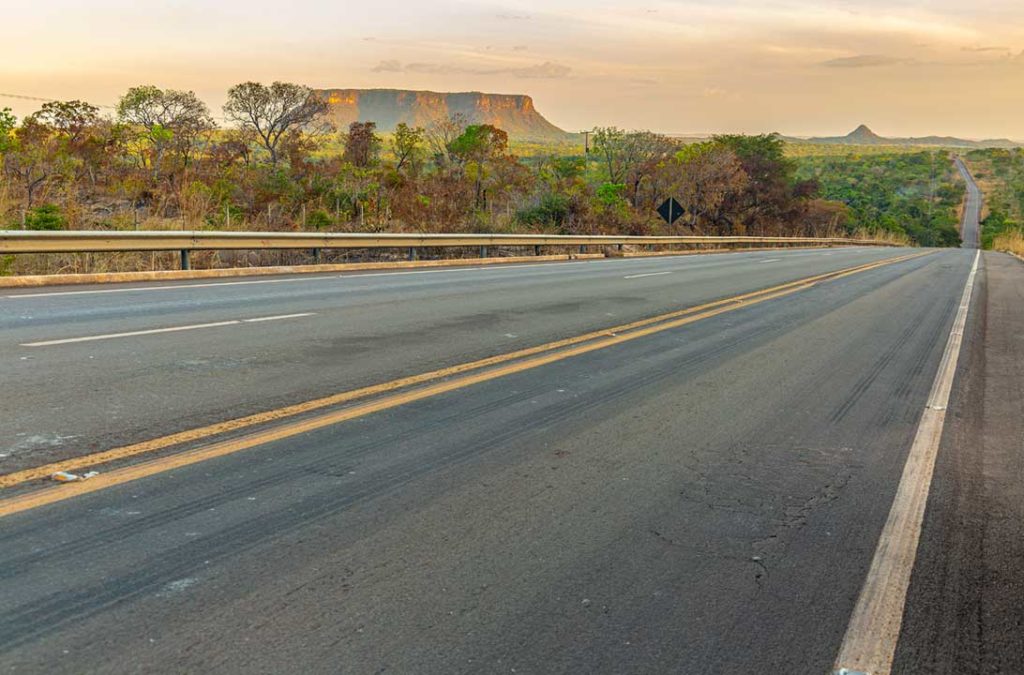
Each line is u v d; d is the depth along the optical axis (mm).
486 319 11492
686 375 8398
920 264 34219
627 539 4191
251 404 6297
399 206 30703
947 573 3982
